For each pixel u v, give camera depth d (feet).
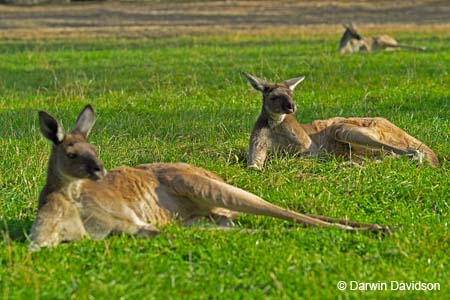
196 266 23.66
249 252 24.45
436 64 70.13
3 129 45.42
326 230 26.23
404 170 34.27
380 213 29.25
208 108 51.47
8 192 31.55
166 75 66.44
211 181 27.63
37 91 59.31
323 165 35.63
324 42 98.84
